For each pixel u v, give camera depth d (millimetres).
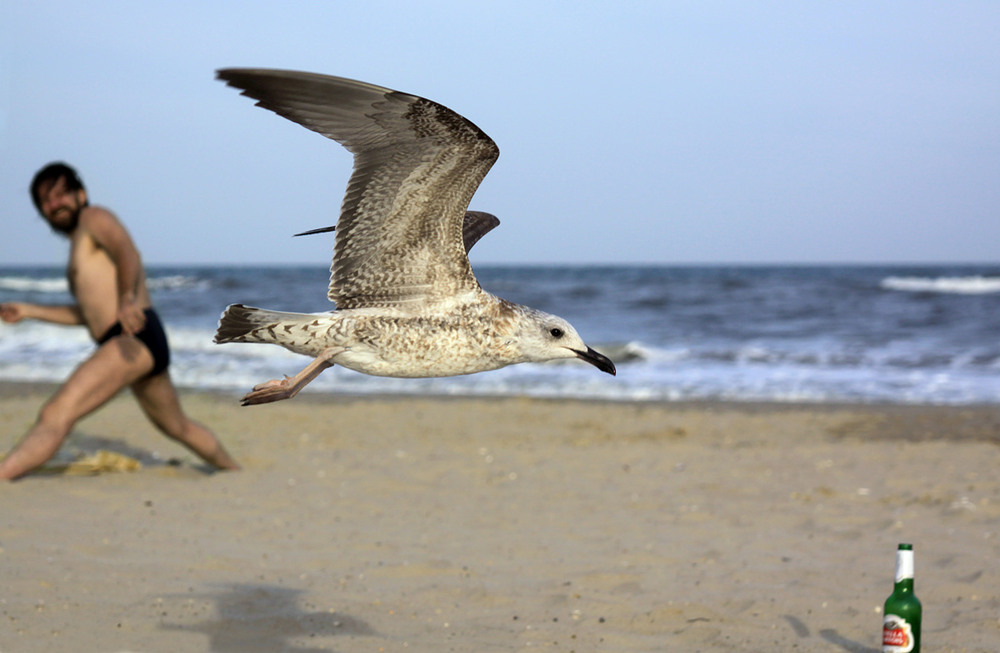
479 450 10430
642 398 15031
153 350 7965
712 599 5297
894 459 9852
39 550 5938
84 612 4793
